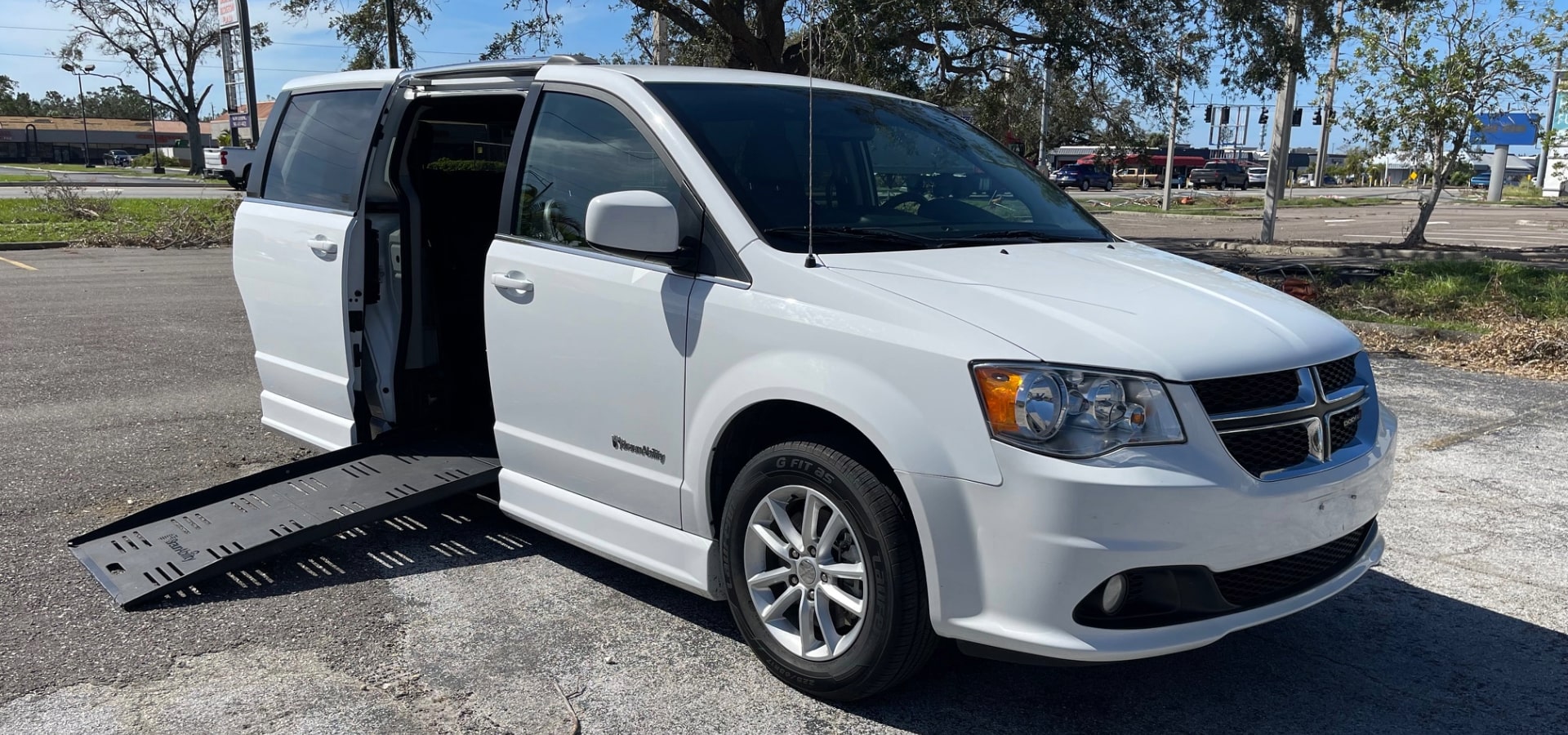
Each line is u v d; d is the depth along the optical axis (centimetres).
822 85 436
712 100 386
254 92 2348
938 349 287
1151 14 1438
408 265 485
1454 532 480
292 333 512
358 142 486
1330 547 321
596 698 327
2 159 11138
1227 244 2095
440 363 509
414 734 303
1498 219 3183
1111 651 277
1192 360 285
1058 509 272
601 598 401
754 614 337
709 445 336
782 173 363
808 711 321
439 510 495
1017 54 1502
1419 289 1148
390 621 378
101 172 6712
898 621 299
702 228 346
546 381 394
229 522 423
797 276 320
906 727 314
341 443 494
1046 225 403
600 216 329
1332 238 2403
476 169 512
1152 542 273
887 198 386
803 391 307
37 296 1195
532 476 411
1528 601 409
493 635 368
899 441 289
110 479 530
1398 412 696
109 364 811
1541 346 848
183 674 337
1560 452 604
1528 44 1731
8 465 552
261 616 381
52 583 404
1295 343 309
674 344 345
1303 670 354
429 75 464
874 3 1294
